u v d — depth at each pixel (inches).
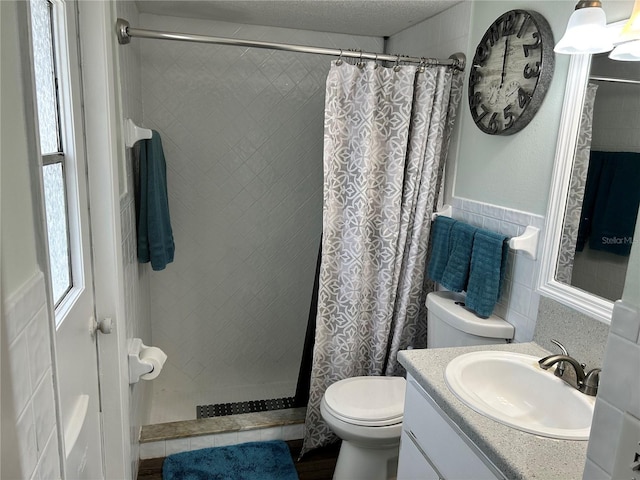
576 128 56.8
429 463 54.1
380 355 87.4
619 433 27.0
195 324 109.0
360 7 83.7
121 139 65.3
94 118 53.7
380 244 84.3
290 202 108.6
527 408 55.2
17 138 23.6
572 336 57.3
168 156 99.3
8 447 21.5
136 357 69.2
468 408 47.2
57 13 44.1
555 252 60.2
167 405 104.8
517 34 65.4
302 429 92.2
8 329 21.3
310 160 107.7
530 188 64.9
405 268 86.0
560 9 58.9
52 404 27.5
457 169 82.7
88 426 51.4
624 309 26.8
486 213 74.2
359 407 72.5
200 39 69.9
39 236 26.3
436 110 79.9
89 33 52.0
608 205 53.0
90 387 54.0
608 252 53.1
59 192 44.1
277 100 103.0
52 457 27.3
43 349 26.1
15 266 23.0
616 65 51.5
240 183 104.7
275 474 82.2
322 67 104.2
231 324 111.3
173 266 104.9
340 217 81.9
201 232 104.8
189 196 102.4
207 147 101.2
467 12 78.2
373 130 79.7
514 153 68.0
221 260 107.4
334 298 84.0
